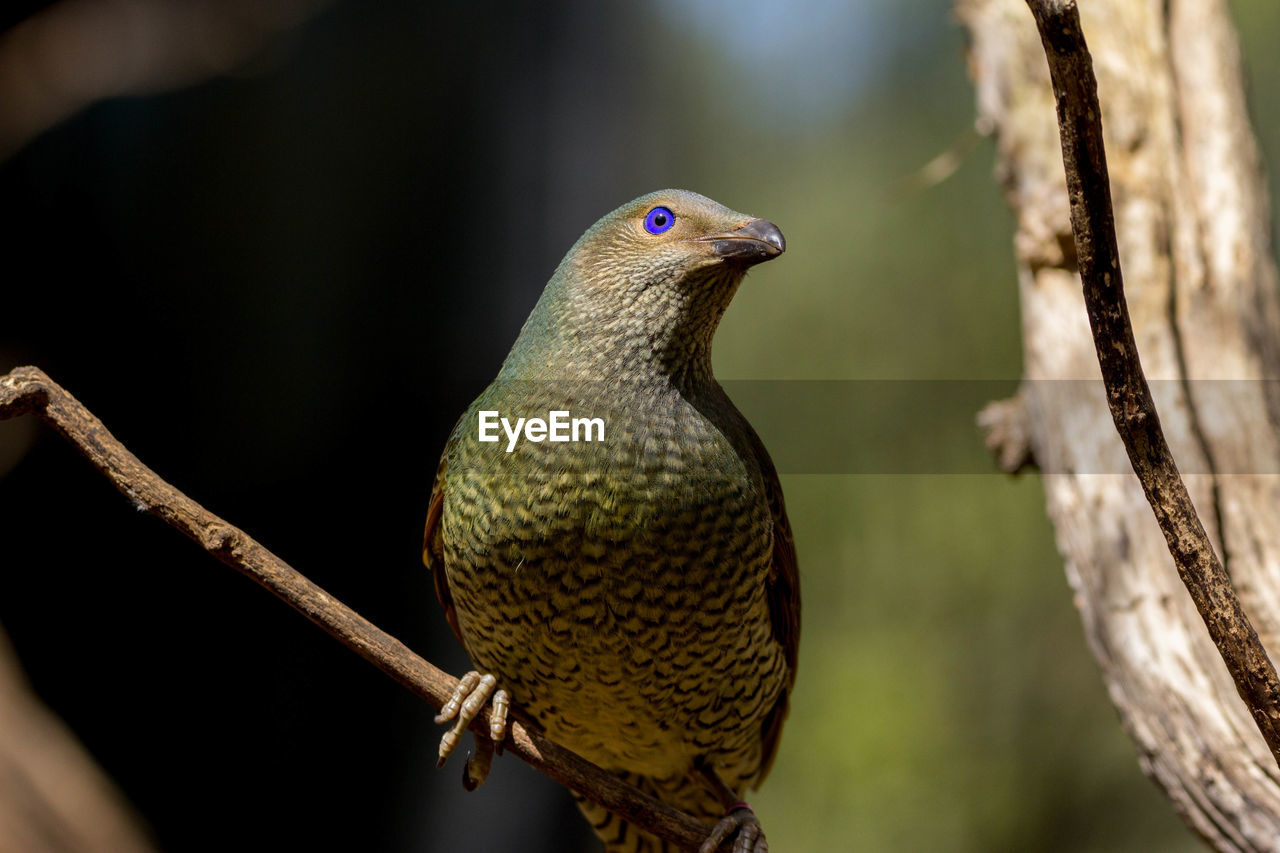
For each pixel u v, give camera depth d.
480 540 4.34
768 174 12.30
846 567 11.06
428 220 9.92
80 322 9.17
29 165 9.04
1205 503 4.84
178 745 9.13
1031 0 2.57
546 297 4.75
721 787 4.93
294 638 9.44
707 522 4.29
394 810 9.46
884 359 10.81
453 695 4.34
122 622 9.15
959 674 10.85
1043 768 10.41
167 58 9.02
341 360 9.70
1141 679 4.52
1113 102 6.02
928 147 10.80
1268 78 10.40
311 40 9.93
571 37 10.56
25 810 6.29
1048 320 5.73
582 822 9.74
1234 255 5.61
